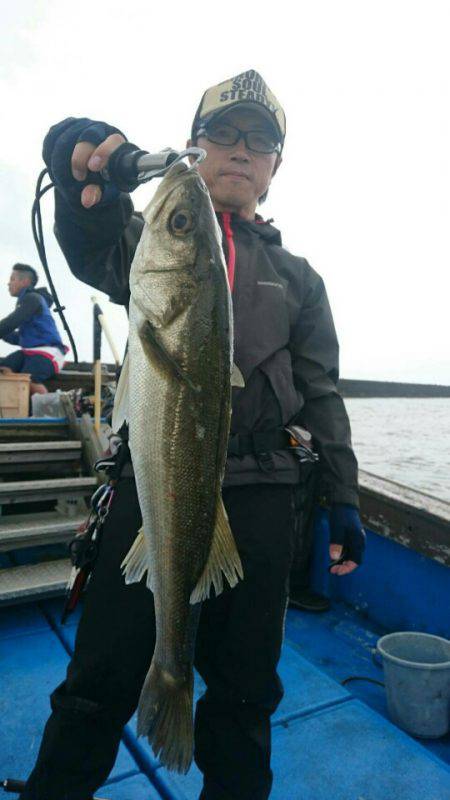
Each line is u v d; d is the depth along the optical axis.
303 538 3.70
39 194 1.64
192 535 1.33
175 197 1.29
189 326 1.29
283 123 1.88
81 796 1.40
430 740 2.45
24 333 6.05
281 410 1.62
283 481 1.58
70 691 1.43
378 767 2.16
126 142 1.26
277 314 1.68
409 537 3.17
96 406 4.27
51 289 2.05
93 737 1.42
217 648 1.54
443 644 2.64
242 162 1.75
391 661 2.50
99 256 1.41
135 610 1.44
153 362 1.27
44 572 3.38
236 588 1.52
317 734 2.34
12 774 2.04
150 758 2.15
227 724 1.52
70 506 3.91
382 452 20.05
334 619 3.53
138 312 1.28
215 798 1.48
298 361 1.84
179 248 1.29
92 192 1.24
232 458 1.54
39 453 4.12
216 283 1.32
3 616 3.27
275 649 1.55
